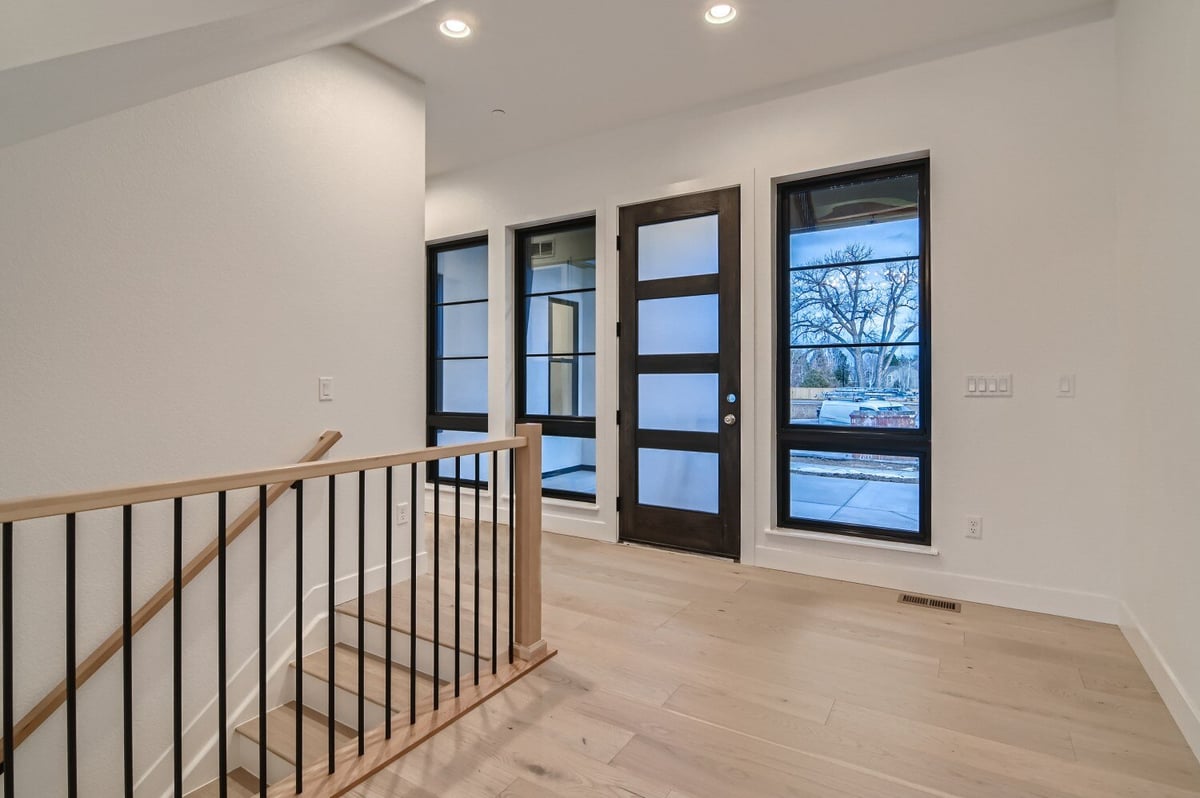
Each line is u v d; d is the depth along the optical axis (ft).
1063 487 9.11
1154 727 6.29
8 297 6.15
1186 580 6.17
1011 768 5.64
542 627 8.86
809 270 11.48
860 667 7.61
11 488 6.20
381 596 9.79
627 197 12.89
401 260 10.33
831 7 8.83
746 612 9.40
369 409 9.83
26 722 6.29
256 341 8.32
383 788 5.48
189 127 7.57
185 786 7.68
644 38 9.59
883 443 10.71
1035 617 9.11
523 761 5.82
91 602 6.85
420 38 9.45
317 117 9.08
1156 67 6.98
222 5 4.53
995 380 9.53
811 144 10.94
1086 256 8.91
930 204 10.04
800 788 5.38
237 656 8.25
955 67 9.76
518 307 15.07
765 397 11.50
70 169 6.55
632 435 13.14
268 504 8.54
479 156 14.61
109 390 6.89
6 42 3.67
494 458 7.35
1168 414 6.73
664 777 5.56
